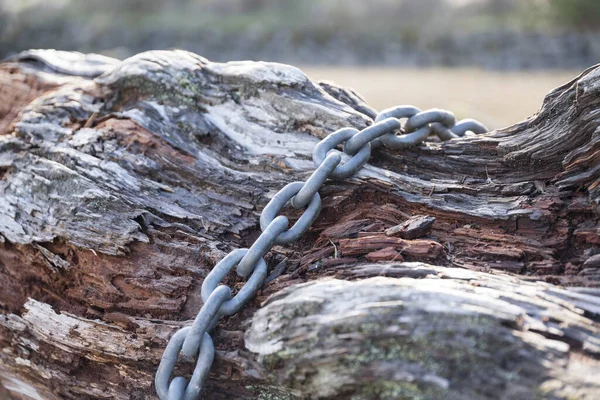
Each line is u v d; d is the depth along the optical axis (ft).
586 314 6.71
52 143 9.73
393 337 6.46
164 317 8.38
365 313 6.58
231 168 9.37
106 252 8.67
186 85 9.91
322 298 6.91
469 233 8.29
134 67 10.10
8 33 43.27
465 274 7.34
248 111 9.77
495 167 9.02
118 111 10.18
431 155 9.32
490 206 8.41
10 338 9.47
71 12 49.11
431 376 6.29
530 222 8.12
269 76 9.70
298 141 9.43
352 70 33.55
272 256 8.55
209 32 42.04
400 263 7.61
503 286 7.06
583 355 6.23
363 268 7.66
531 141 8.66
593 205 7.93
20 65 12.01
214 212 8.96
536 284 7.24
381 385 6.51
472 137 9.32
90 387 8.75
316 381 6.82
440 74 31.86
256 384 7.59
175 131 9.64
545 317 6.54
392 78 30.68
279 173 9.18
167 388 7.47
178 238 8.74
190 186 9.23
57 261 8.98
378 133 8.65
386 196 8.78
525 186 8.60
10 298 9.55
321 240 8.55
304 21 45.44
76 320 8.75
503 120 21.09
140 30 43.09
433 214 8.55
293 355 6.83
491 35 36.58
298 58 37.29
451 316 6.41
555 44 34.50
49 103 10.36
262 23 44.57
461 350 6.30
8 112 11.52
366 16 46.39
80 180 9.10
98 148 9.49
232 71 9.95
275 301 7.23
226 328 7.88
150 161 9.34
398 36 38.96
